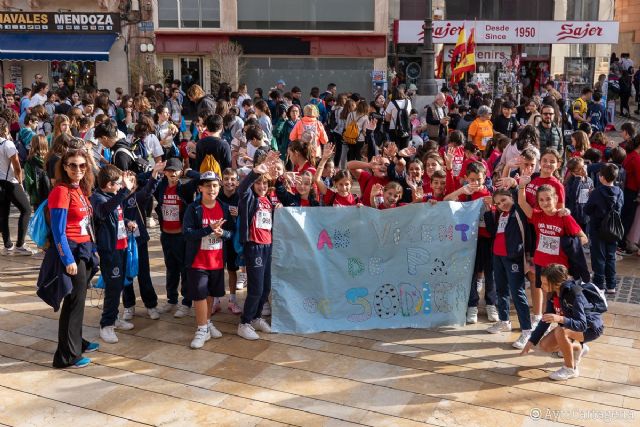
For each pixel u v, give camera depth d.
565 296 5.68
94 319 7.07
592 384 5.68
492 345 6.46
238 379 5.74
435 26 24.12
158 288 7.98
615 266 8.23
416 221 6.81
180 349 6.33
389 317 6.86
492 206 6.84
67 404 5.33
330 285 6.79
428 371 5.91
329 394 5.49
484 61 25.25
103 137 7.87
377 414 5.19
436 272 6.87
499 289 6.74
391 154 7.47
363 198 7.59
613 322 7.06
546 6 25.94
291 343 6.47
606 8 25.88
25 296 7.68
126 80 24.27
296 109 12.30
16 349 6.32
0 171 8.93
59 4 24.09
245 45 25.05
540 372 5.91
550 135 10.37
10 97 16.42
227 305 7.45
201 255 6.26
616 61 27.12
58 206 5.64
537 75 25.70
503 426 5.03
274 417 5.14
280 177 6.98
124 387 5.60
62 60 22.61
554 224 6.30
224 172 6.85
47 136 11.11
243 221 6.33
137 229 6.71
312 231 6.72
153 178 6.64
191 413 5.19
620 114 24.23
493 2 25.92
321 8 25.27
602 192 7.63
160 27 24.92
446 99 17.44
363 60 25.45
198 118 10.81
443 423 5.06
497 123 12.48
